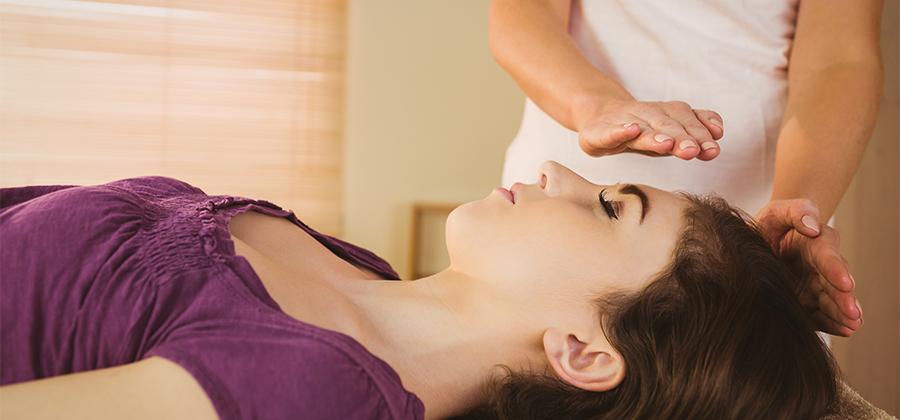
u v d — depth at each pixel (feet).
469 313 3.80
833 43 4.81
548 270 3.77
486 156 12.56
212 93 11.67
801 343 3.73
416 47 12.25
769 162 5.17
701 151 3.46
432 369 3.71
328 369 3.03
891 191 5.55
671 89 5.17
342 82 12.12
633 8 5.23
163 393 2.91
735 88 5.10
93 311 3.20
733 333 3.62
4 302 3.22
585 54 5.40
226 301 3.16
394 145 12.34
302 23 11.89
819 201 4.45
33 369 3.26
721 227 3.85
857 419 3.91
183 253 3.31
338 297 3.62
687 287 3.70
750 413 3.59
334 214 12.29
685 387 3.61
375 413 3.11
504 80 12.47
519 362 3.84
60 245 3.28
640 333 3.69
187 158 11.69
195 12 11.50
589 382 3.75
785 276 3.84
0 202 3.77
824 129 4.55
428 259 12.55
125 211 3.45
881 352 5.64
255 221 3.97
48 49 11.10
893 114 5.51
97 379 2.90
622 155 5.25
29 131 11.14
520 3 4.81
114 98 11.35
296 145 12.03
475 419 3.90
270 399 2.96
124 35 11.30
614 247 3.81
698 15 5.12
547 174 4.08
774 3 5.11
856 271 5.77
